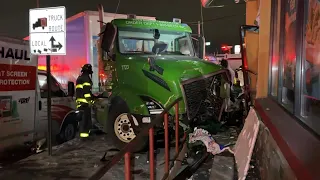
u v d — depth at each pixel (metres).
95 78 10.84
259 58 6.60
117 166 5.88
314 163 1.97
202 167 5.59
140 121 6.23
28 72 6.77
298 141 2.53
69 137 8.27
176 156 5.57
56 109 7.73
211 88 6.82
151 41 7.36
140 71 6.42
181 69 6.25
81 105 7.68
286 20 4.28
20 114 6.58
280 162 2.85
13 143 6.46
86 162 6.16
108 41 6.68
